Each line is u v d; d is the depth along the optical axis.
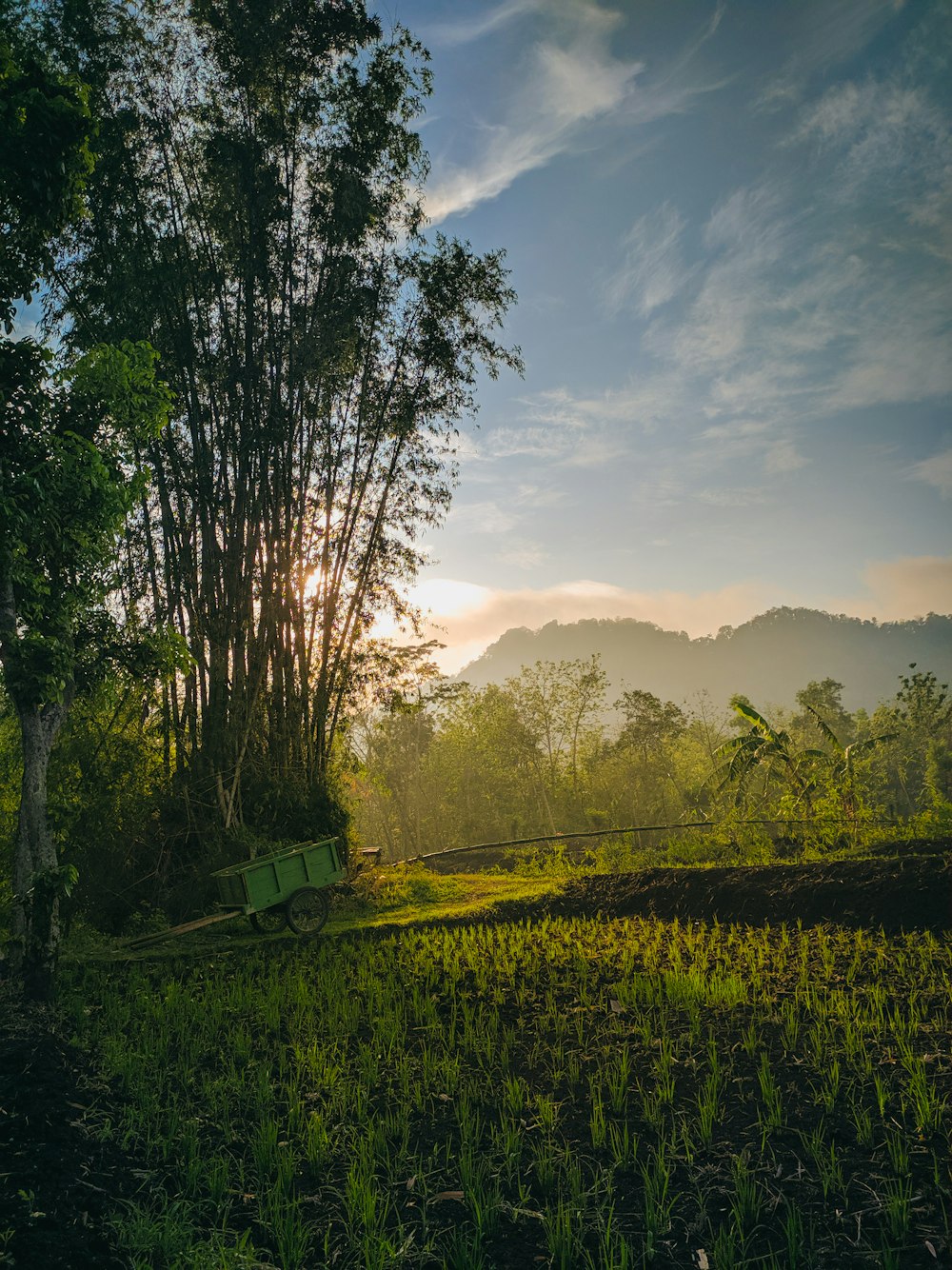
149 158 15.33
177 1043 7.14
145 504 15.66
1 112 7.87
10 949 8.76
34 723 8.50
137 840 14.35
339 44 15.86
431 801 45.12
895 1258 3.65
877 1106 5.17
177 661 9.80
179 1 15.33
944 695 59.31
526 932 11.33
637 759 51.09
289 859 12.45
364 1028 7.44
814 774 22.59
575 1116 5.36
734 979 7.82
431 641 18.34
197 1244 3.81
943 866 10.73
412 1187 4.53
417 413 17.34
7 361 8.33
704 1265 3.73
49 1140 4.75
